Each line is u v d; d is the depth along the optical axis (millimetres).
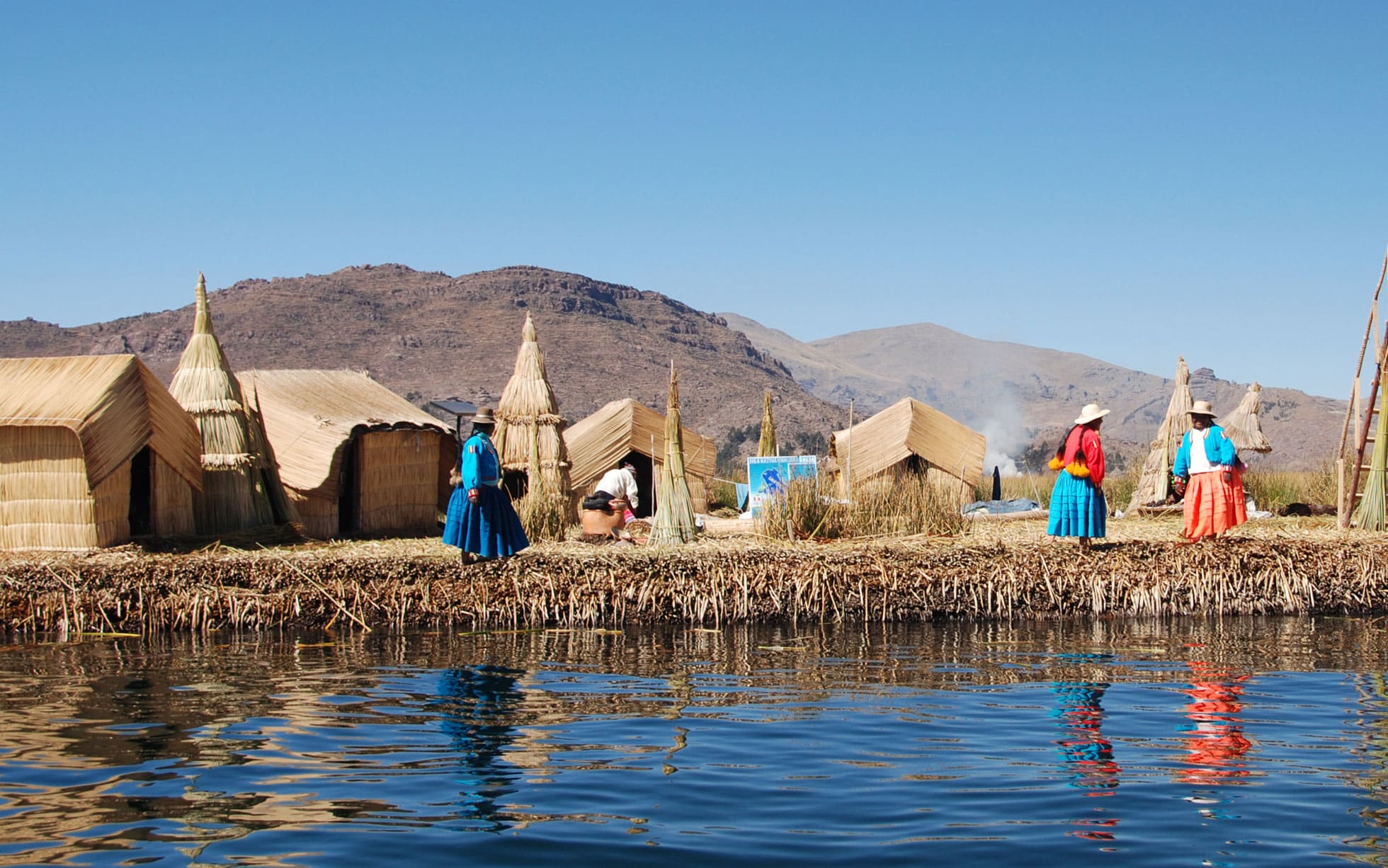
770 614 12008
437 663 9938
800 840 5648
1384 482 14766
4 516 13492
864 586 12156
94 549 13305
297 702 8461
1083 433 12711
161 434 14320
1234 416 19938
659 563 12289
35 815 6004
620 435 18797
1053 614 12273
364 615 11664
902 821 5895
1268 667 9695
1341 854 5484
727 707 8297
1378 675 9352
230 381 15586
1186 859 5418
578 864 5344
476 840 5645
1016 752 7094
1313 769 6738
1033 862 5379
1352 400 14883
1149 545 12820
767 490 16578
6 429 13523
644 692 8805
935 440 18625
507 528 12180
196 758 6988
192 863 5367
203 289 15742
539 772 6707
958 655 10297
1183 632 11422
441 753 7105
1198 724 7746
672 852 5488
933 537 14500
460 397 109750
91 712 8148
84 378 13938
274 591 11750
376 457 16656
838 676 9375
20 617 11328
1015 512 17984
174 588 11625
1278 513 17391
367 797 6277
